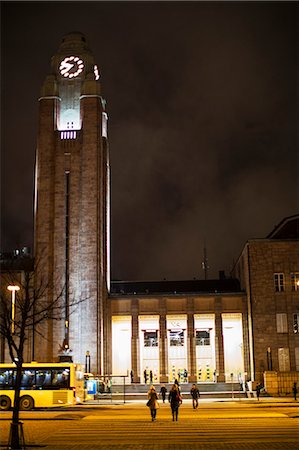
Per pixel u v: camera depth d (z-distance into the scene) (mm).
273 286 74000
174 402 34844
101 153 80875
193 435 27234
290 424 31812
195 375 74438
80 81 82500
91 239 75312
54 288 74062
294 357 71938
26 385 48438
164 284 84875
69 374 49188
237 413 40094
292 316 73062
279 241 75125
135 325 76812
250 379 73688
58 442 25250
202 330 78062
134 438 26422
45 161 78188
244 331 75875
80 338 72438
